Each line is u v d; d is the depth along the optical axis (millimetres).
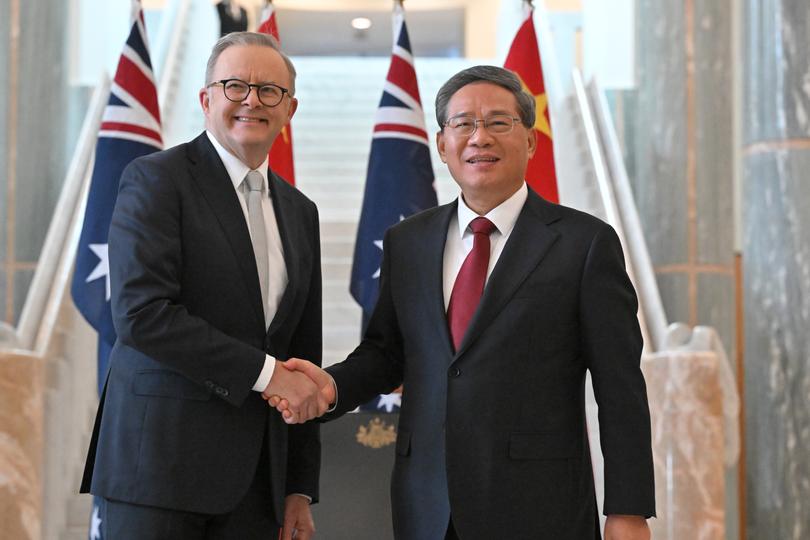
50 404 4992
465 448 2670
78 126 6758
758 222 5492
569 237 2801
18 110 5809
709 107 6117
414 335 2838
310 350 3115
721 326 6023
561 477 2684
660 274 6082
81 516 5172
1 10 5852
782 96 5410
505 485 2648
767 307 5430
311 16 15773
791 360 5371
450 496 2652
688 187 6082
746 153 5594
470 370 2705
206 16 10148
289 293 2881
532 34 5719
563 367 2746
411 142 5422
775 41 5434
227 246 2775
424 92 9734
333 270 6926
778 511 5355
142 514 2633
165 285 2648
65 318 5480
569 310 2754
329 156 8633
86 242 4965
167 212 2719
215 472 2662
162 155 2830
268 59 2877
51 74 5879
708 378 5324
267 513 2822
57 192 5926
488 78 2855
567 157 7262
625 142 7316
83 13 7125
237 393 2635
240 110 2848
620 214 6227
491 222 2865
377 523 5137
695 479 5273
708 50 6152
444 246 2893
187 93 8641
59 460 5035
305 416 2701
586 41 8695
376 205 5367
